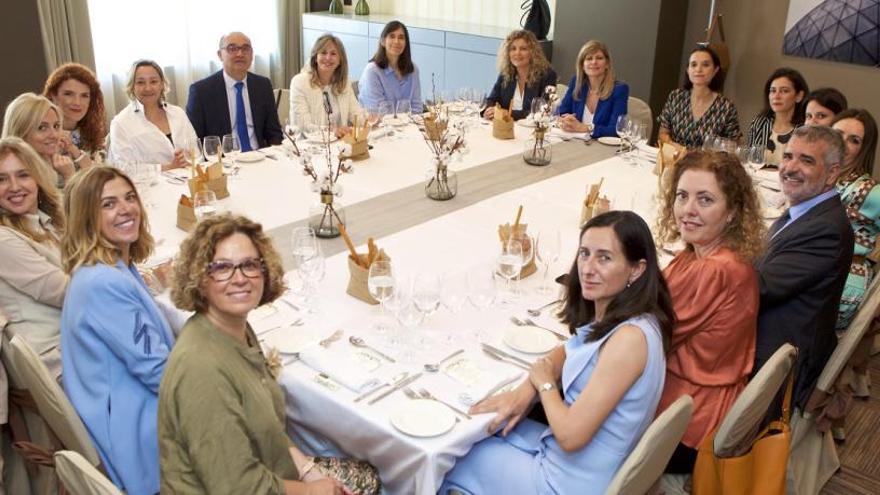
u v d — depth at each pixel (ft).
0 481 7.07
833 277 7.43
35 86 12.69
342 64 14.64
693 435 6.49
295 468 5.64
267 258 5.45
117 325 5.99
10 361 6.95
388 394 5.96
